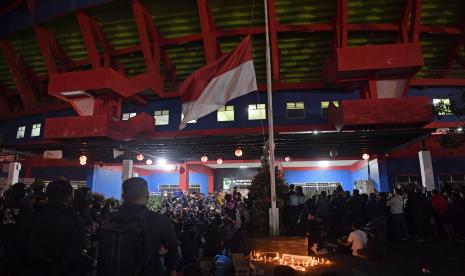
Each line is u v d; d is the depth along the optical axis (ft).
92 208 31.40
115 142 62.85
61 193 10.61
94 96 59.36
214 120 73.46
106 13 69.05
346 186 102.99
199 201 77.92
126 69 81.10
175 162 92.84
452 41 70.18
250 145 65.41
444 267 28.84
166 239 10.17
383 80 55.06
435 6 65.10
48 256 9.63
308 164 100.89
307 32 68.03
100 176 94.48
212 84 40.29
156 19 69.72
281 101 72.49
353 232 35.73
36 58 85.15
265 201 37.93
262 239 34.27
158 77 71.36
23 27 74.95
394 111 49.67
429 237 43.37
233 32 68.64
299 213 43.80
